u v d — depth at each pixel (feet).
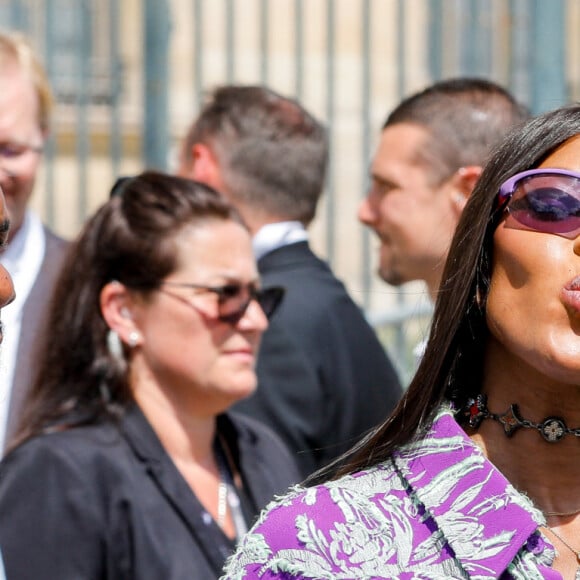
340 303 30.04
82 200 44.09
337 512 13.33
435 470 13.51
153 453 21.99
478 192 14.06
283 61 49.93
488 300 13.78
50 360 23.07
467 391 14.34
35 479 21.21
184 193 23.82
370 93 48.16
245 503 23.47
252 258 23.95
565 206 13.26
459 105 29.48
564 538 13.65
